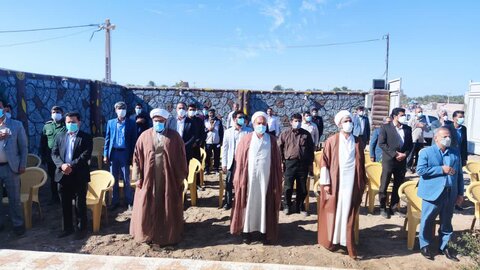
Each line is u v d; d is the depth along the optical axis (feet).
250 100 49.34
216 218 19.36
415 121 36.55
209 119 31.42
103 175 18.63
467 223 18.86
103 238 16.25
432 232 14.64
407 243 15.81
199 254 14.80
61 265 10.42
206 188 26.08
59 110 20.10
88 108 38.42
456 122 22.80
